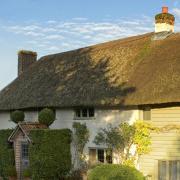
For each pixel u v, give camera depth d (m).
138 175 18.39
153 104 20.64
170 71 20.69
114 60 25.78
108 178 18.27
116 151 22.25
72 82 26.50
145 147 20.86
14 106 29.16
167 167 19.98
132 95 21.06
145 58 23.59
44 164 22.91
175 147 19.70
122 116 22.17
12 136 26.17
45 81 29.44
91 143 23.86
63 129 24.31
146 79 21.47
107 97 22.38
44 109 25.48
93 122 23.83
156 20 25.23
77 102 23.84
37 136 23.28
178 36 23.48
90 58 28.20
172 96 18.86
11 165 26.38
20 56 35.69
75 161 24.61
